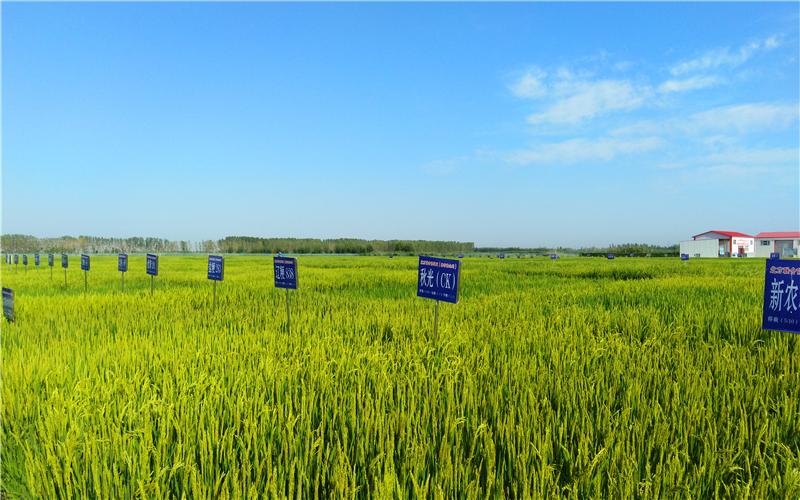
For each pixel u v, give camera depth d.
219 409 4.14
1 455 3.62
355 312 9.67
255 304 11.32
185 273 25.41
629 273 24.09
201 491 3.02
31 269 31.89
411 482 3.11
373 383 4.91
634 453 3.30
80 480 3.08
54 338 7.50
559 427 3.72
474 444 3.50
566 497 3.01
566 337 6.80
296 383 4.84
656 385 4.73
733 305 10.07
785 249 71.75
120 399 4.32
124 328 8.13
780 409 4.18
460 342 6.50
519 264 37.19
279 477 3.17
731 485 3.04
